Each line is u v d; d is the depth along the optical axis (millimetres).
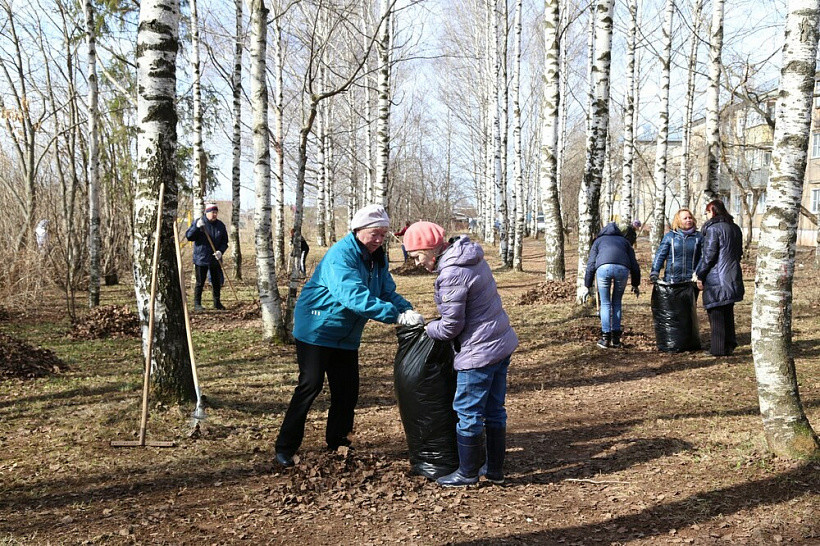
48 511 3756
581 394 6652
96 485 4152
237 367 7719
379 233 4410
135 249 5449
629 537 3479
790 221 4301
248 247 33094
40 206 15898
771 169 4332
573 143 45406
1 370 6957
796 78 4156
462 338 4031
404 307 4715
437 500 4000
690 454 4676
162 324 5480
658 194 19562
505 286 16844
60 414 5648
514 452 4930
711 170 14891
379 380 7246
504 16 20938
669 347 8219
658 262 8398
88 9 12594
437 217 47938
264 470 4453
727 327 7945
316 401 6336
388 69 13367
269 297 9141
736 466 4355
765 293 4426
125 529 3504
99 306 11898
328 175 32938
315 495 4023
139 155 5352
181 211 18953
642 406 6062
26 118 14383
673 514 3736
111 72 16594
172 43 5344
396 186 42406
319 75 21812
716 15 14414
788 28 4184
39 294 12672
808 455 4301
